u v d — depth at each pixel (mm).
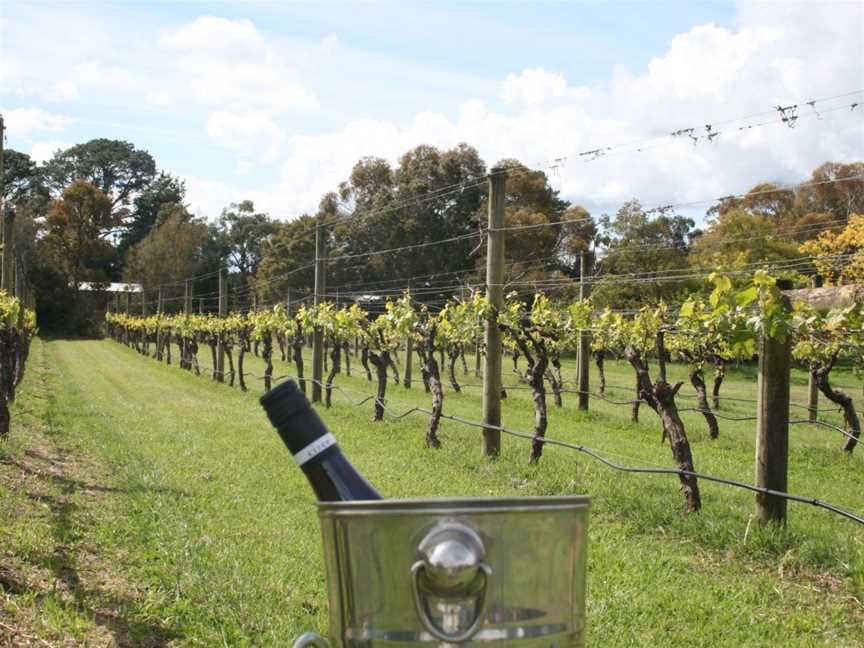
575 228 43938
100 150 97250
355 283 45250
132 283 74188
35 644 4133
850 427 13570
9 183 95438
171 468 9797
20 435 11844
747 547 6555
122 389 23438
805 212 36375
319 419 1873
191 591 5094
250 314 25562
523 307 16359
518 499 1552
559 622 1599
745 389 27688
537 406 10875
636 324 13266
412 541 1537
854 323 7004
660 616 4965
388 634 1545
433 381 12266
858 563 5914
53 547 5949
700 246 32844
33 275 67938
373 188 53062
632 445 13234
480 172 47094
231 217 85438
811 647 4602
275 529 6781
